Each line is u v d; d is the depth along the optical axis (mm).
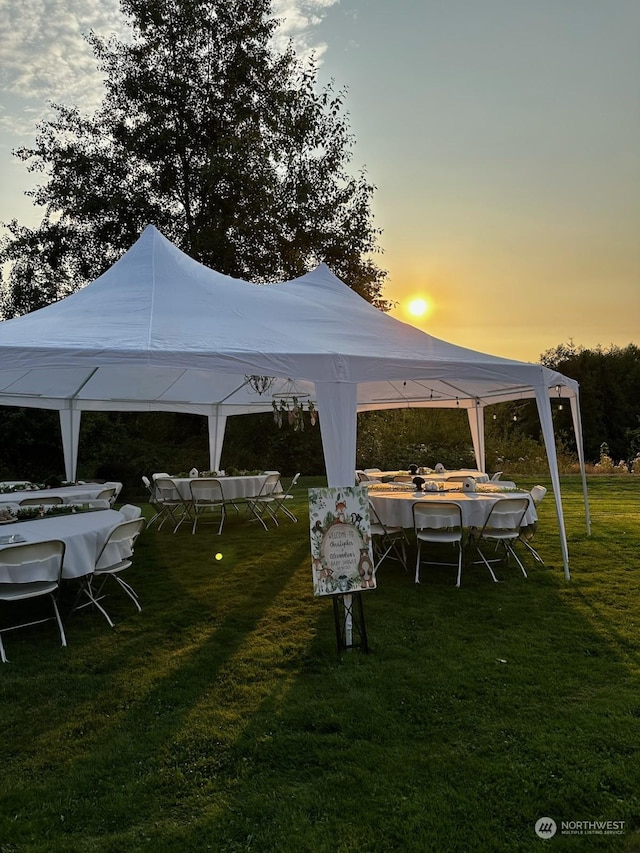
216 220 15523
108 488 7898
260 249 16469
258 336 4527
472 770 2430
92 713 3047
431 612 4461
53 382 7820
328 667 3510
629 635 3881
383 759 2529
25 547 3717
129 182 16203
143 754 2641
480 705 2982
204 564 6211
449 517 5148
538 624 4137
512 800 2238
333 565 3668
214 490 7859
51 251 16578
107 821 2205
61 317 4746
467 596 4848
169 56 15945
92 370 7355
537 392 5199
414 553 6570
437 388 8359
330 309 6148
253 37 16094
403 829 2098
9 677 3500
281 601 4848
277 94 15977
